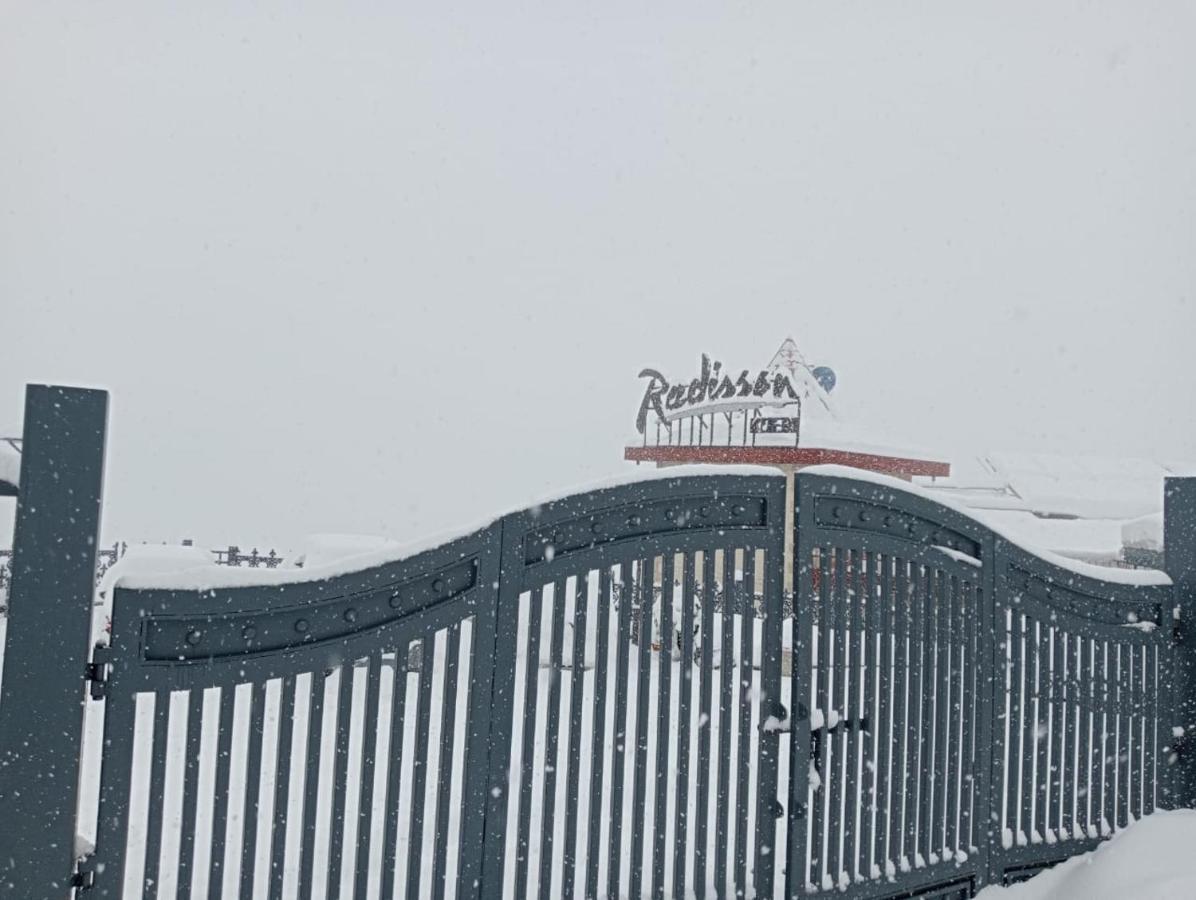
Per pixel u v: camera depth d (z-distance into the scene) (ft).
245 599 8.56
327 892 8.96
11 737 7.54
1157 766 16.10
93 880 7.98
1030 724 14.53
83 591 7.84
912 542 13.21
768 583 11.90
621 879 12.62
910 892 12.92
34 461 7.70
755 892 11.51
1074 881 12.73
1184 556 16.47
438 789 9.60
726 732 11.32
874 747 12.77
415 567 9.45
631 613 10.77
